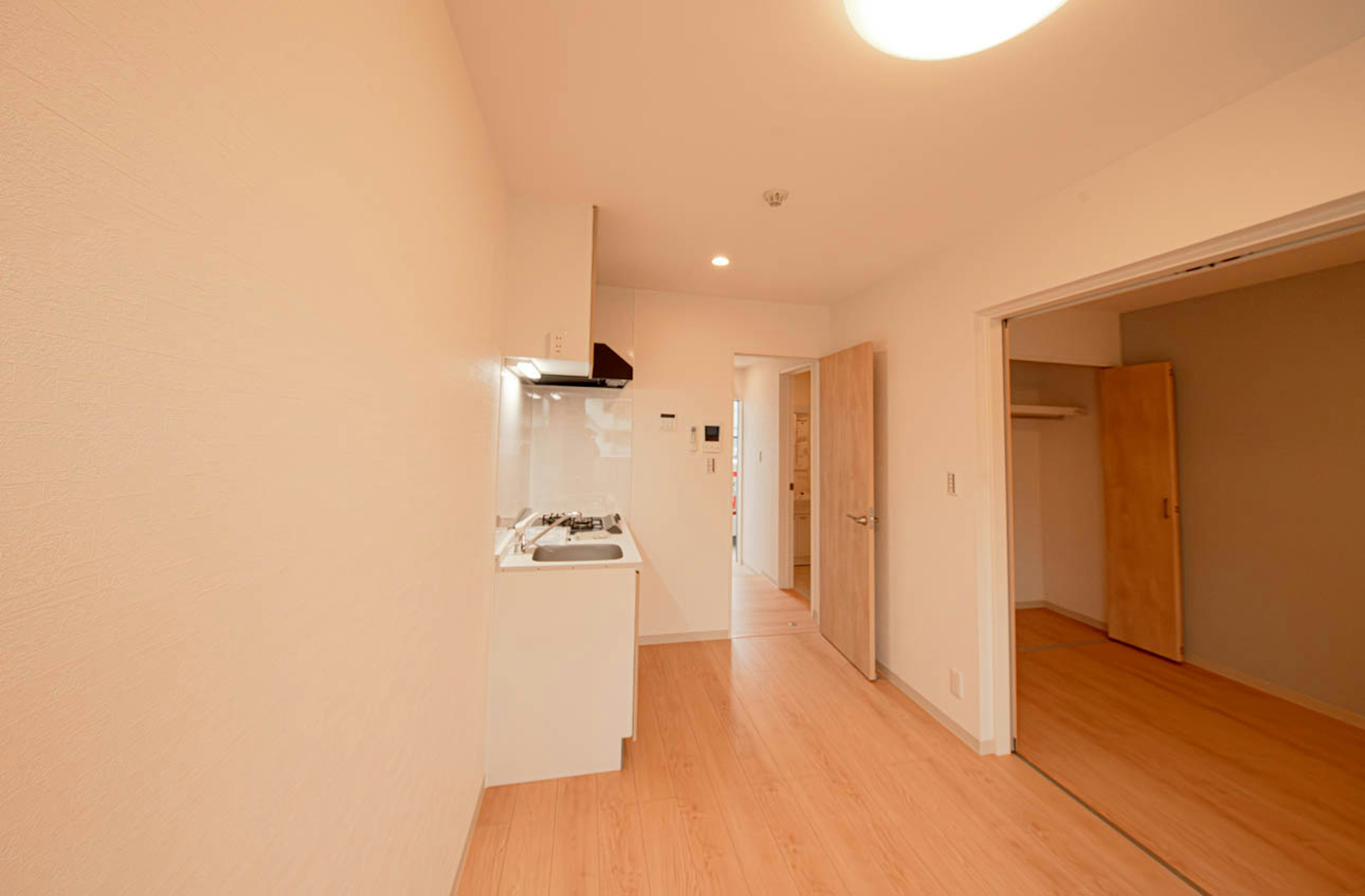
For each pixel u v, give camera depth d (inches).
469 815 60.8
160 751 16.0
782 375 174.4
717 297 129.9
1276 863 60.6
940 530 93.4
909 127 58.3
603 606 75.1
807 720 91.7
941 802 70.4
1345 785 75.0
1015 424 158.9
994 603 84.3
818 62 48.3
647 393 125.6
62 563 12.8
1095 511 143.5
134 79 14.4
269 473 21.2
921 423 99.5
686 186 72.4
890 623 108.9
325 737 26.5
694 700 98.7
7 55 11.3
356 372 28.9
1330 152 45.2
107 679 14.1
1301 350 101.4
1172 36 43.9
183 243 16.3
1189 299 120.5
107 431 13.9
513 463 92.8
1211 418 116.0
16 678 11.7
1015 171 66.9
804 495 206.8
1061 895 55.9
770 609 155.3
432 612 44.5
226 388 18.5
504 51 47.6
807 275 110.7
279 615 22.2
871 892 55.9
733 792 71.9
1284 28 42.6
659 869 58.4
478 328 58.0
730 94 53.2
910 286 104.3
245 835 20.1
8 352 11.4
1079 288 70.3
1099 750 83.7
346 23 26.7
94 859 13.7
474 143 53.9
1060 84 50.4
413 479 39.1
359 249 28.8
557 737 74.0
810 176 69.2
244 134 18.9
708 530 129.6
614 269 109.3
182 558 16.7
